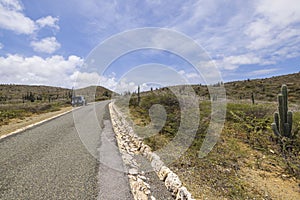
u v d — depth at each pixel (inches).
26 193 110.8
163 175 141.2
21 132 280.7
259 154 177.0
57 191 113.7
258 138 209.6
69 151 191.5
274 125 203.0
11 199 104.7
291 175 136.3
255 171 143.9
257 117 298.5
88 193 113.0
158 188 127.2
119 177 137.2
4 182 123.5
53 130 298.4
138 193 116.0
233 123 265.7
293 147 173.5
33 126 333.7
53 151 189.5
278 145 187.9
